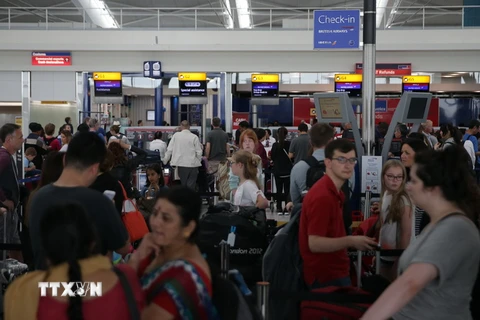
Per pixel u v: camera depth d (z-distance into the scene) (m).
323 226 3.99
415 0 30.61
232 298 2.55
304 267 4.21
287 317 3.90
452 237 2.52
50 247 2.25
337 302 3.71
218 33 21.88
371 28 7.46
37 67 21.97
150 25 36.09
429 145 6.82
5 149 6.86
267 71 22.12
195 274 2.44
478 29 21.50
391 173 4.76
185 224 2.64
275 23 35.50
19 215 8.07
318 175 5.36
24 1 31.11
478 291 3.20
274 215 11.88
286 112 24.52
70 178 3.42
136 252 2.71
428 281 2.47
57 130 22.62
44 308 2.24
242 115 23.03
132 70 22.03
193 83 22.03
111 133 14.71
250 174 6.26
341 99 6.95
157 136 15.18
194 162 12.74
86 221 2.30
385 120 23.59
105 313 2.25
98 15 29.14
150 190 8.93
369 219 5.48
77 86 22.19
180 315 2.36
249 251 5.28
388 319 2.68
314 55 22.05
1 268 5.45
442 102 24.56
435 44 21.38
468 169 2.67
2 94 22.11
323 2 31.89
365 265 5.13
